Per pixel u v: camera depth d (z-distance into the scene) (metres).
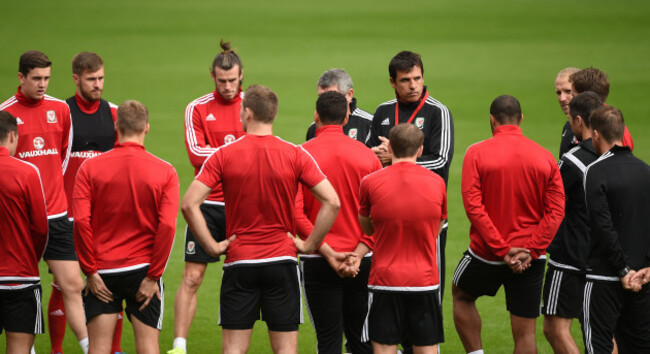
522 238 18.86
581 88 21.47
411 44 107.88
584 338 18.53
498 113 19.19
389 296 17.67
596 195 17.72
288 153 17.30
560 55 94.19
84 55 23.23
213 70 23.16
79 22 125.06
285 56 98.12
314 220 18.94
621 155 17.98
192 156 23.05
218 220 22.80
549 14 137.50
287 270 17.44
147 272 17.75
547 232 18.48
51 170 22.19
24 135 21.86
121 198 17.53
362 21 135.75
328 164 18.50
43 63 21.70
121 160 17.58
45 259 21.67
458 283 20.28
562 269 19.62
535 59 92.00
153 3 161.12
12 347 18.27
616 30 114.00
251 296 17.47
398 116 22.08
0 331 18.47
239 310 17.39
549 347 22.72
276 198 17.27
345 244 18.73
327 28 126.81
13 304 18.14
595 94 19.58
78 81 23.34
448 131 21.72
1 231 17.72
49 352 22.45
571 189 19.58
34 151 21.98
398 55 21.72
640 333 18.47
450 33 118.69
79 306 21.45
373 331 17.91
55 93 67.56
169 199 17.69
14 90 66.75
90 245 17.39
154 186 17.58
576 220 19.56
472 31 120.06
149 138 52.25
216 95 23.66
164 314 25.59
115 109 24.34
